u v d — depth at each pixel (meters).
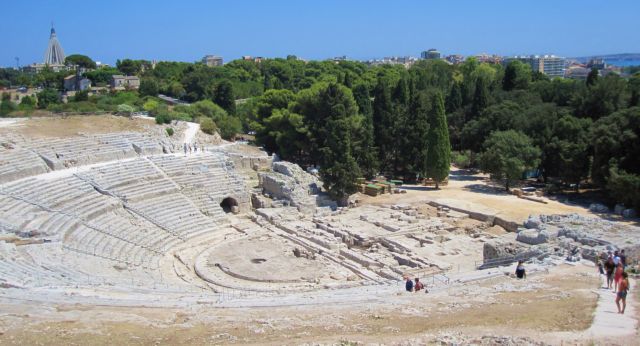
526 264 45.50
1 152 65.56
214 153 85.50
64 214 55.12
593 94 89.94
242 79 190.12
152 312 29.80
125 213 62.22
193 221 66.12
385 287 42.41
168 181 72.31
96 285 37.69
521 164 79.56
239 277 50.81
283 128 100.31
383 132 95.81
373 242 61.25
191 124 103.81
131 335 24.81
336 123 76.00
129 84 180.88
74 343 23.47
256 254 57.19
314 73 197.62
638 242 47.34
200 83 161.25
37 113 95.00
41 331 24.81
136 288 39.09
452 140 112.94
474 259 54.81
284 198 76.00
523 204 73.75
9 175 59.84
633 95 88.94
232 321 28.02
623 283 27.45
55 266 41.78
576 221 56.25
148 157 78.38
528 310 29.05
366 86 107.88
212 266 54.09
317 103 95.00
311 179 81.69
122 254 52.72
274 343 23.53
